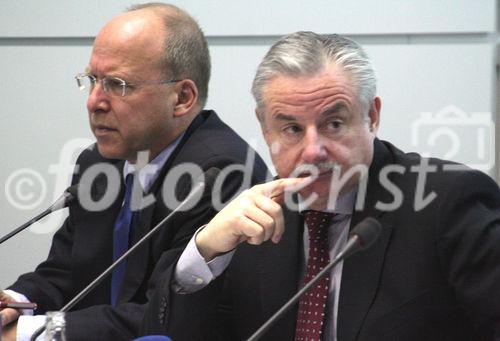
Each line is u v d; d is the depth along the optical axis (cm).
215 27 754
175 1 758
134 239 542
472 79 717
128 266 534
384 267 418
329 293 427
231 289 452
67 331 479
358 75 409
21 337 496
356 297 417
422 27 725
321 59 405
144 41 539
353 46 416
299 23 745
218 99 752
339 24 738
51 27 779
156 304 435
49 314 376
